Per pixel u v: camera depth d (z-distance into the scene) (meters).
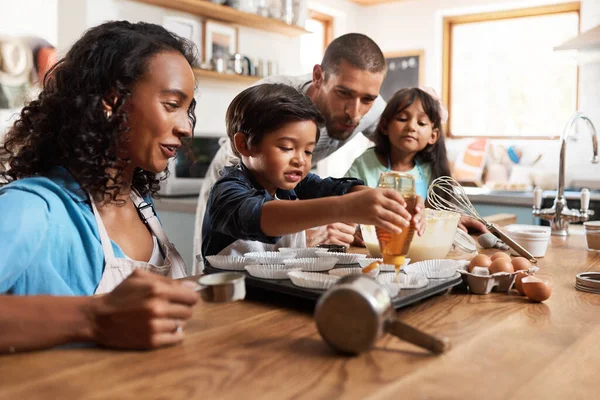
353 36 1.76
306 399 0.50
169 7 3.31
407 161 2.19
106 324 0.62
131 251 1.01
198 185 3.03
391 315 0.63
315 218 0.85
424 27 5.88
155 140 0.90
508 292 0.95
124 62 0.87
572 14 5.18
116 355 0.60
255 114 1.20
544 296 0.88
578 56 3.76
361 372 0.57
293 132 1.18
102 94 0.88
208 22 3.54
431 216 1.13
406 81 6.03
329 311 0.61
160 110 0.89
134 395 0.50
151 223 1.07
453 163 5.71
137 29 0.94
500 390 0.53
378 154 2.22
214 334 0.68
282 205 0.90
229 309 0.80
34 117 0.93
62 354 0.60
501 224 1.90
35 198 0.83
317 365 0.59
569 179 5.16
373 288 0.62
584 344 0.68
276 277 0.86
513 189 3.69
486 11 5.53
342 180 1.41
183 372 0.56
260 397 0.51
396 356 0.62
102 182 0.92
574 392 0.53
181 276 1.09
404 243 0.80
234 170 1.22
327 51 1.80
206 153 3.09
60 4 2.86
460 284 0.97
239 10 3.52
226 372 0.56
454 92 5.84
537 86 5.38
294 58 4.34
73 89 0.89
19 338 0.59
